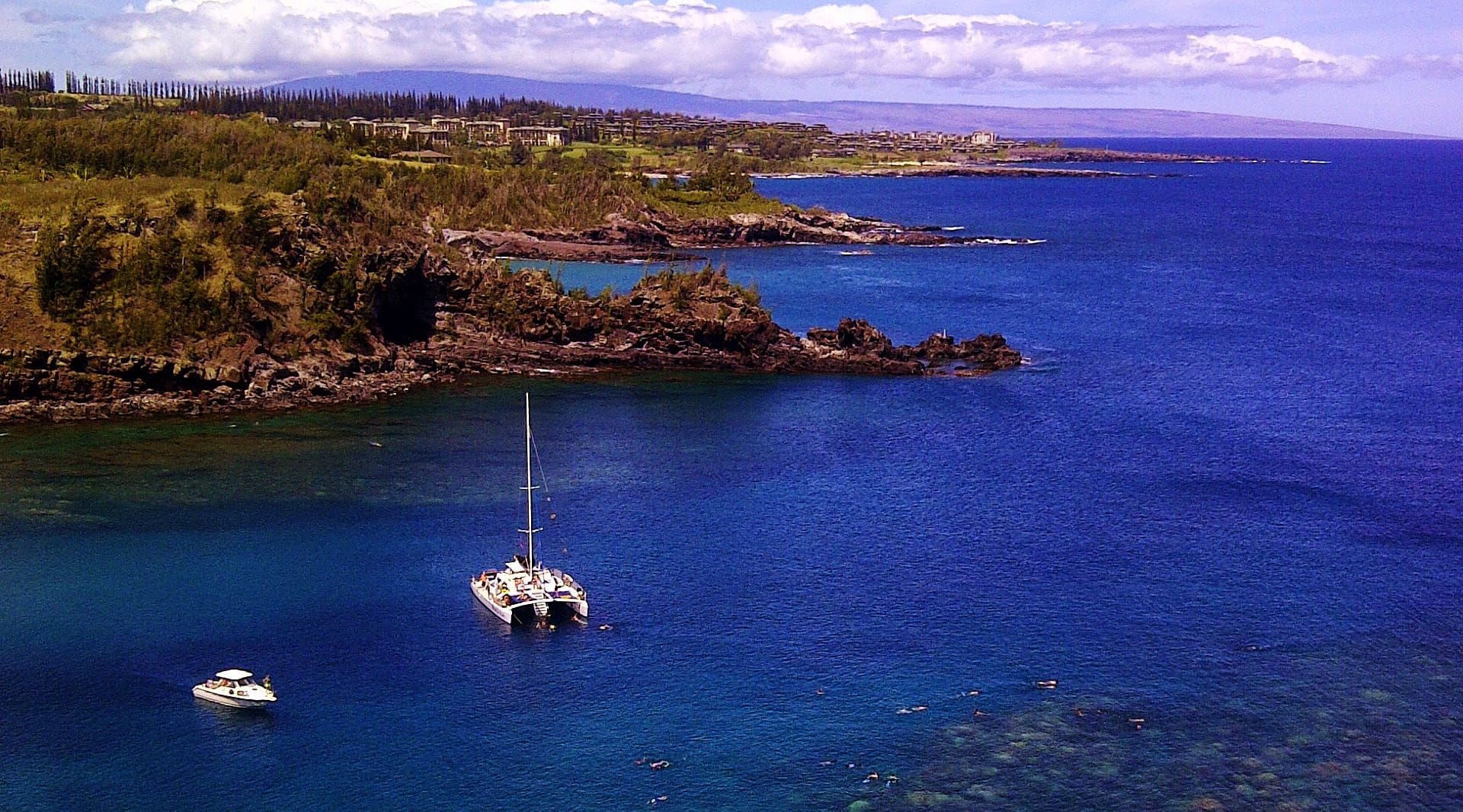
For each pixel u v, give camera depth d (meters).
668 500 117.56
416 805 69.75
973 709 79.50
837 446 136.75
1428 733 76.75
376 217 186.00
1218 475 126.19
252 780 71.69
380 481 121.06
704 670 84.56
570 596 92.56
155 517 109.62
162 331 148.50
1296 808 69.25
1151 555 104.56
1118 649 87.56
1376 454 133.88
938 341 185.50
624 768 73.25
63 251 148.12
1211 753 74.56
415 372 165.25
